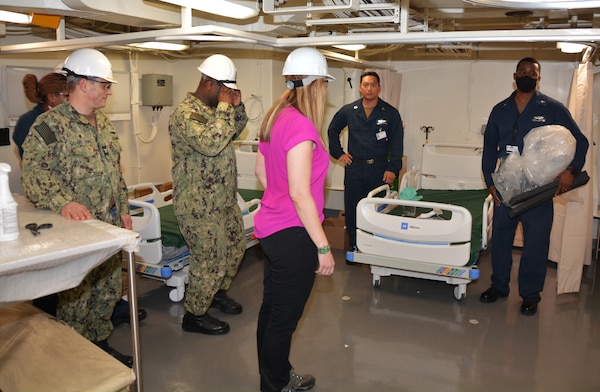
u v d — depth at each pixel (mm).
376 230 3906
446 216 4215
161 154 6043
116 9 2977
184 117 3006
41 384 1849
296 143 2074
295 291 2314
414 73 6133
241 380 2869
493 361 3098
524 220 3719
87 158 2566
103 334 2877
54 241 1803
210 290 3295
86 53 2529
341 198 6477
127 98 5438
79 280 1863
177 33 2838
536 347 3271
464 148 6055
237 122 3400
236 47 5391
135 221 3625
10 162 4402
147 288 4156
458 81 5953
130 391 2076
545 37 2527
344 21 2996
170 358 3084
